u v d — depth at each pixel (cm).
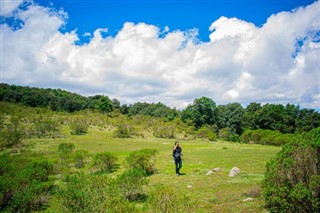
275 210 793
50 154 3130
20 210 1128
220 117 10494
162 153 3341
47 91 12281
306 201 707
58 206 1060
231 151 3181
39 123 5147
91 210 857
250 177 1445
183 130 7269
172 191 831
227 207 988
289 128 8475
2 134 3981
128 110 13150
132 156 1978
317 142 766
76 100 11219
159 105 13750
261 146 4688
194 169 1934
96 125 7025
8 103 7794
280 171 786
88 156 2553
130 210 733
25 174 1418
